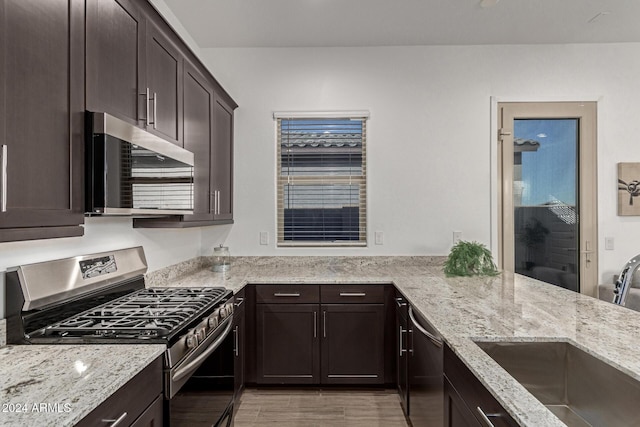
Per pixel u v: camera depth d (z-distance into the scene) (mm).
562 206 3332
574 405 1321
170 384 1369
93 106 1415
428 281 2600
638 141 3293
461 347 1311
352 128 3398
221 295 2117
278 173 3416
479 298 2059
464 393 1290
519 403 922
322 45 3314
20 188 1078
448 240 3334
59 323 1548
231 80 3373
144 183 1669
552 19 2873
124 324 1525
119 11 1603
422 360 1926
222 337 1912
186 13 2764
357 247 3350
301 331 2838
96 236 1947
